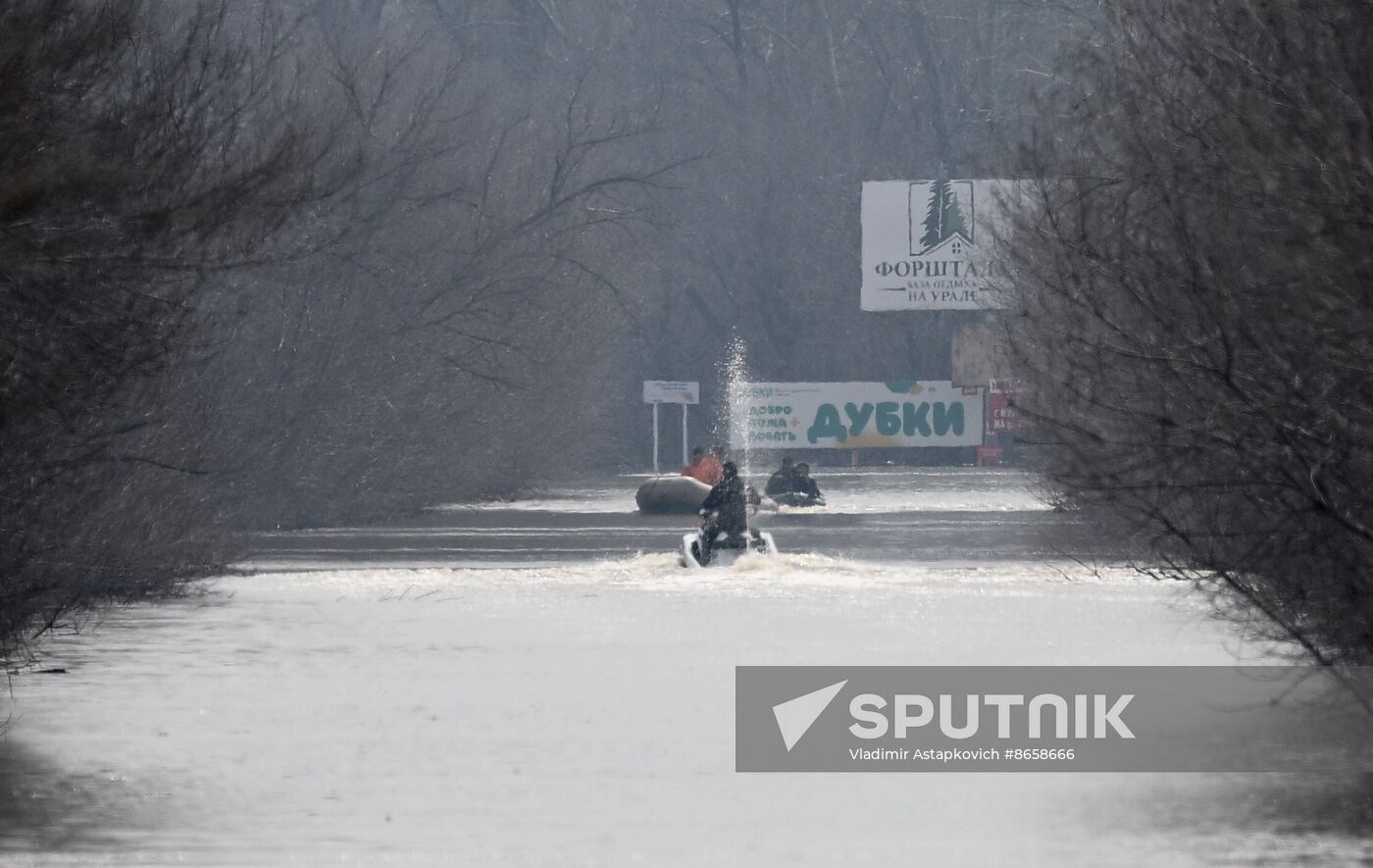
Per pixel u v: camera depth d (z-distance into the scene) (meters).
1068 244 49.88
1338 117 44.62
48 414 51.19
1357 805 44.38
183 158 51.75
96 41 49.31
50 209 48.50
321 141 96.38
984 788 46.81
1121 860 38.66
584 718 55.94
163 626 79.75
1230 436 45.97
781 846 39.97
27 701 59.50
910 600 90.44
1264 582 49.69
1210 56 48.47
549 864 38.22
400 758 49.81
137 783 46.50
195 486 82.94
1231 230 46.81
